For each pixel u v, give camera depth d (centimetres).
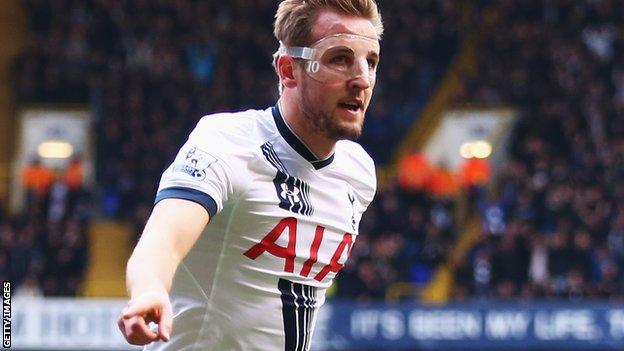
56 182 2147
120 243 2250
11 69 2566
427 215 2159
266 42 2545
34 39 2519
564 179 2219
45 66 2464
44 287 1945
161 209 413
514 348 1856
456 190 2283
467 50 2675
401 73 2580
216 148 439
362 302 1847
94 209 2278
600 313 1864
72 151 2450
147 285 372
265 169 448
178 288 457
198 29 2550
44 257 1988
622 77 2561
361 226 2088
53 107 2458
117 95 2383
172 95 2392
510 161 2339
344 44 446
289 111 457
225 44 2536
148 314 361
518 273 2009
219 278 451
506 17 2712
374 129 2528
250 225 447
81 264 2008
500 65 2609
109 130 2305
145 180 2248
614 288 1959
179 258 402
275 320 457
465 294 1997
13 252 1986
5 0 2689
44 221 2050
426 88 2623
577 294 1955
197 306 454
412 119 2561
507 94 2561
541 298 1959
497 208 2172
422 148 2533
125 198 2244
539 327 1864
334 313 1839
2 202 2105
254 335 456
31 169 2150
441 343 1848
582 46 2617
